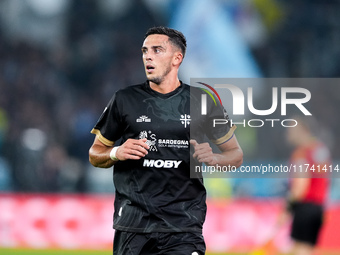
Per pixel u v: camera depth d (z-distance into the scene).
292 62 66.06
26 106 59.22
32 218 39.22
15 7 67.69
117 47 67.94
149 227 14.75
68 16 69.06
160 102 15.23
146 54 15.38
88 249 38.03
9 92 61.78
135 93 15.34
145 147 14.43
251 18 63.44
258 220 38.59
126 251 14.91
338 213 38.38
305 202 27.12
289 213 28.58
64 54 67.12
